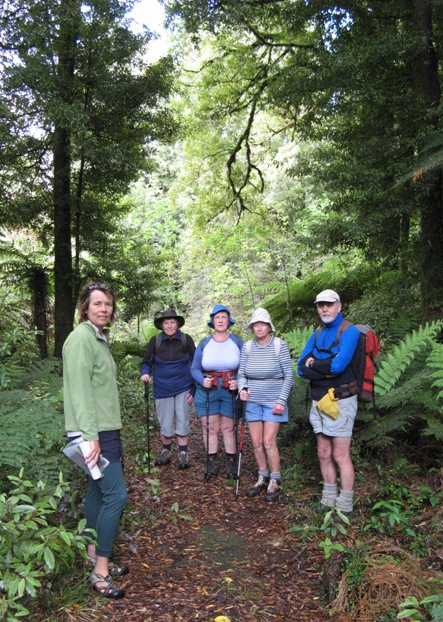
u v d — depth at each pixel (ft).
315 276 33.17
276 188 55.83
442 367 14.05
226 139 45.65
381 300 25.41
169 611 9.73
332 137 25.23
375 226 23.25
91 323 10.36
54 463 11.15
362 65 21.76
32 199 31.73
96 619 9.33
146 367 18.53
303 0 26.16
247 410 15.57
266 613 9.76
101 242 34.86
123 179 32.27
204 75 39.86
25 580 8.57
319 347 13.17
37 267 32.48
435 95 22.38
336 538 11.84
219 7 29.07
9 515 9.24
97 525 10.12
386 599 9.48
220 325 17.24
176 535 12.94
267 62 38.11
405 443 15.99
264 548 12.24
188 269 63.98
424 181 21.06
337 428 12.84
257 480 16.72
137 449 19.85
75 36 27.50
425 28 22.21
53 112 24.32
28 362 18.39
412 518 12.14
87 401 9.71
